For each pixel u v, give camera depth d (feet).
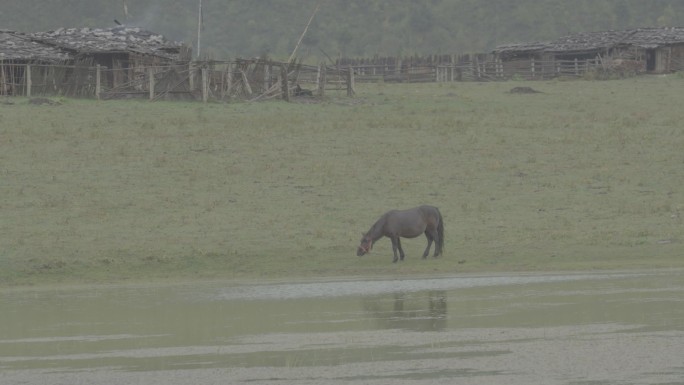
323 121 599.98
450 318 209.05
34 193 421.18
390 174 458.91
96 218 382.42
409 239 349.41
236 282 293.43
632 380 147.23
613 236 340.59
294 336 194.18
